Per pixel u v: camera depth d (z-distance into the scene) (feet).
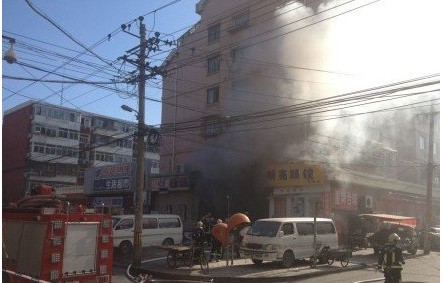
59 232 27.94
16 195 162.40
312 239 52.95
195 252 51.03
